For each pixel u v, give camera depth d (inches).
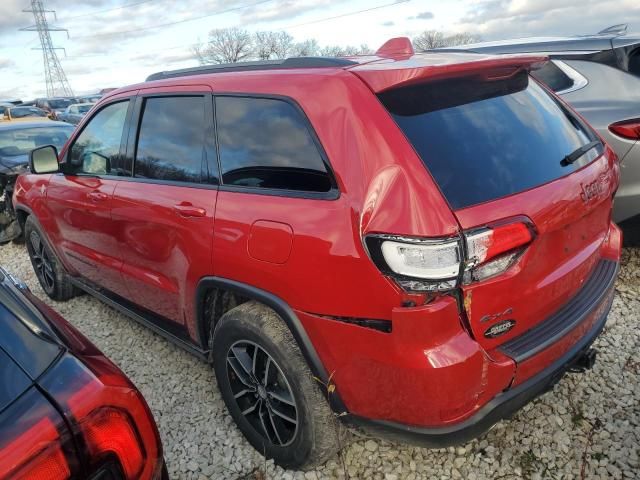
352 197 75.0
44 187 159.6
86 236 142.3
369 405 79.4
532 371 79.0
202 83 104.7
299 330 82.6
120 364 138.2
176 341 118.4
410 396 73.2
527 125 88.3
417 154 73.4
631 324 133.5
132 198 116.6
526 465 94.7
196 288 101.6
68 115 1053.8
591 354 92.0
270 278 84.5
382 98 78.4
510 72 93.7
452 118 80.8
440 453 98.3
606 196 94.1
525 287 76.9
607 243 104.0
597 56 160.4
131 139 122.2
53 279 175.8
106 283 142.2
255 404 99.2
